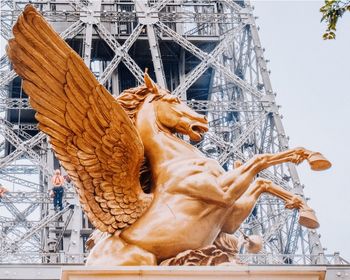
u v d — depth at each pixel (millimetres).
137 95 14844
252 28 65812
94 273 12688
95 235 14812
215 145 55969
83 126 13633
